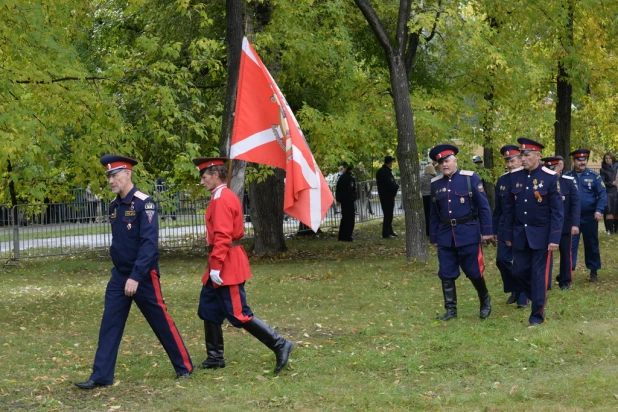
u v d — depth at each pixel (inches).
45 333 386.9
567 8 754.8
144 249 274.2
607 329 344.8
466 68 715.4
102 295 528.4
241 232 290.7
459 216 386.0
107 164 278.1
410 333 360.2
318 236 928.9
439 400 250.7
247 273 289.9
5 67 439.2
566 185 462.0
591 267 502.0
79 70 477.1
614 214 809.5
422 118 657.0
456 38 679.7
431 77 780.6
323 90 706.2
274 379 282.8
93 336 380.8
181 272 646.5
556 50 793.6
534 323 367.2
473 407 242.4
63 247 781.3
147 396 264.4
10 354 335.6
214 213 284.7
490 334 348.8
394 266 600.4
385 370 295.9
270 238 751.7
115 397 264.1
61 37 486.0
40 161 466.6
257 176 650.8
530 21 726.5
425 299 454.9
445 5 640.4
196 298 495.2
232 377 286.5
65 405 255.1
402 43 605.9
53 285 589.9
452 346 328.5
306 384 274.4
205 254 793.6
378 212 1075.9
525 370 288.5
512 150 424.5
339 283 530.3
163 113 521.0
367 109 695.1
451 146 389.7
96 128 481.7
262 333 288.8
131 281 272.5
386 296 471.2
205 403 254.2
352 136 654.5
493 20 746.8
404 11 601.3
